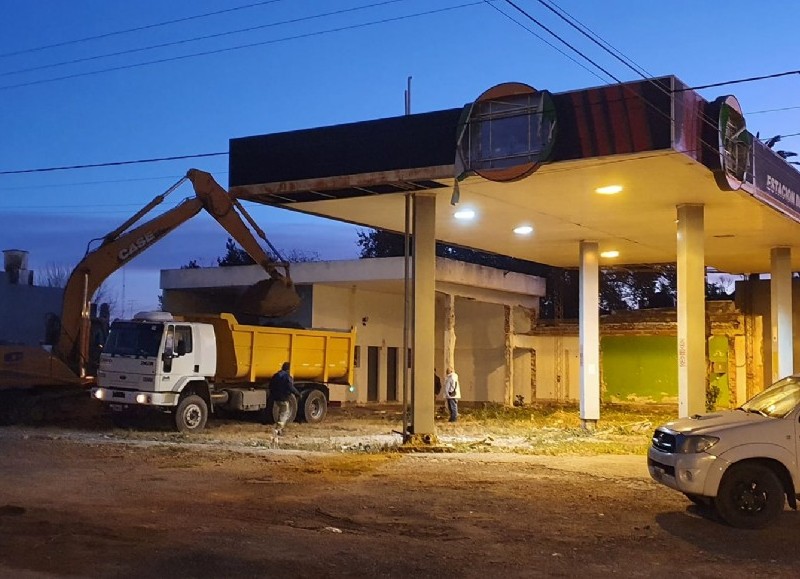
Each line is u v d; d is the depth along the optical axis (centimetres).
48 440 1841
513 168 1509
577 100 1459
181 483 1309
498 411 3045
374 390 3588
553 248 2602
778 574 828
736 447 1029
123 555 859
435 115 1611
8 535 938
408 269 1817
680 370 1867
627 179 1622
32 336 3441
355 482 1334
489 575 809
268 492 1239
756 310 3284
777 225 2138
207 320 2308
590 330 2405
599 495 1238
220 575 792
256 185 1808
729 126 1555
